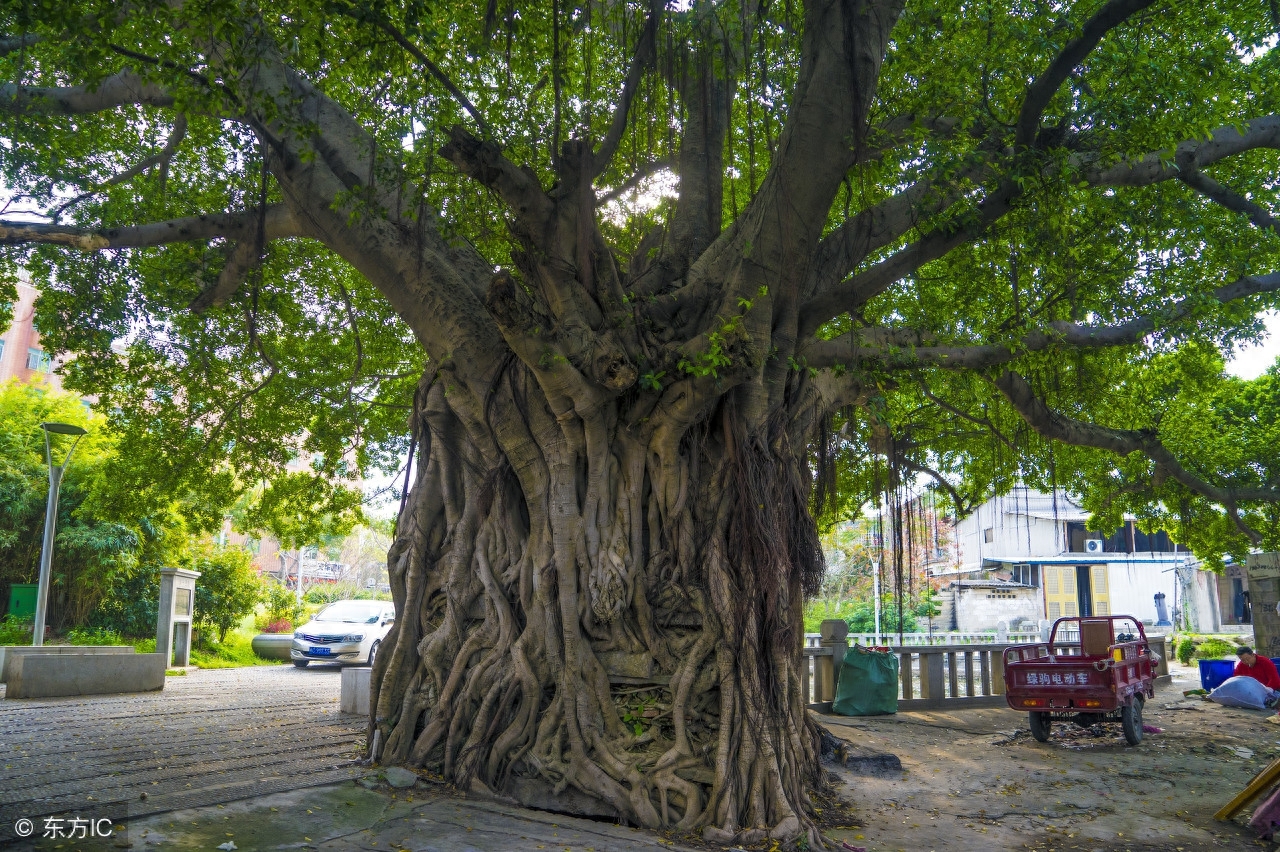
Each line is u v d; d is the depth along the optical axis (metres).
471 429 8.63
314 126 7.77
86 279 11.75
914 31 10.03
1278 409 21.31
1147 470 17.28
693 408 7.66
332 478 15.88
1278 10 9.49
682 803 6.96
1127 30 10.11
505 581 8.34
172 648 20.30
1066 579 37.38
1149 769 10.08
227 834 5.76
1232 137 10.45
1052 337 10.49
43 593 17.91
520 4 7.88
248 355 13.95
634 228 11.75
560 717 7.60
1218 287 12.14
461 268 8.97
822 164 7.36
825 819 7.61
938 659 15.81
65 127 10.77
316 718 11.20
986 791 8.92
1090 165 9.44
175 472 14.17
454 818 6.60
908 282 13.95
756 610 7.52
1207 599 37.41
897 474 11.87
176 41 8.10
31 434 25.03
